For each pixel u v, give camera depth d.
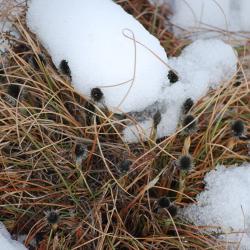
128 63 0.93
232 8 1.07
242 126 0.91
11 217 0.93
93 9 0.95
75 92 0.94
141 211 0.93
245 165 0.95
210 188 0.93
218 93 0.94
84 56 0.93
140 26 0.95
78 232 0.90
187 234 0.92
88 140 0.93
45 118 0.95
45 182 0.94
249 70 1.01
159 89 0.95
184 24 1.07
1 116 0.95
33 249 0.91
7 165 0.94
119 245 0.92
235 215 0.91
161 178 0.94
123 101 0.93
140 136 0.94
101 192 0.93
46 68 0.94
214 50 1.01
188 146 0.92
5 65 0.97
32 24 0.97
